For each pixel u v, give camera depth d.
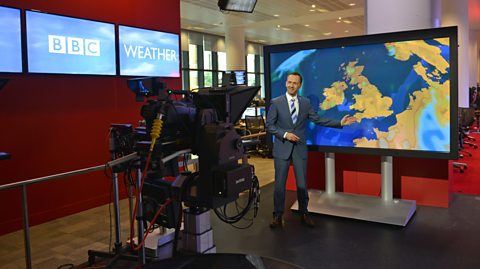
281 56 4.38
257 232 3.85
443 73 3.61
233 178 2.00
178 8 6.21
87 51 4.90
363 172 4.84
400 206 4.19
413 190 4.61
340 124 3.89
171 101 2.12
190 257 1.99
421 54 3.69
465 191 5.32
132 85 2.17
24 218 2.66
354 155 4.88
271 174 6.93
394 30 4.45
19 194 4.37
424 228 3.81
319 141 4.27
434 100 3.68
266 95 4.51
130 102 5.53
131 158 2.33
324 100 4.19
